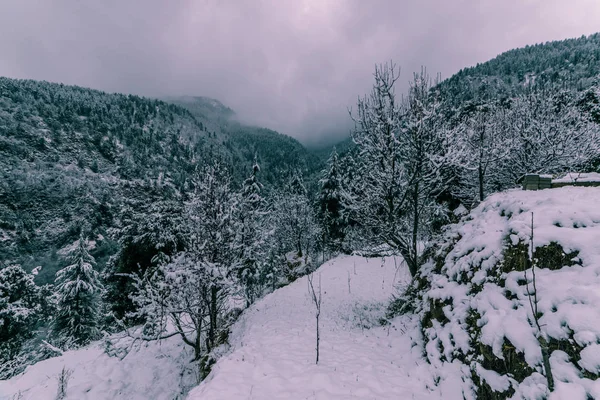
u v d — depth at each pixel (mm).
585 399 3525
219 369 7711
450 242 9266
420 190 11281
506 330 5031
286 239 36188
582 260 4871
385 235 11305
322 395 6238
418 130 9773
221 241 12164
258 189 31328
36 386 11898
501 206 7906
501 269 6188
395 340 8695
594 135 13781
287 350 8641
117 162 150000
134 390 11484
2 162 110875
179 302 11359
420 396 5957
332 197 31203
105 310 24016
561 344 4168
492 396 4863
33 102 162375
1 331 18375
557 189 7523
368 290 16109
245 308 18672
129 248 20469
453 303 7066
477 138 12078
